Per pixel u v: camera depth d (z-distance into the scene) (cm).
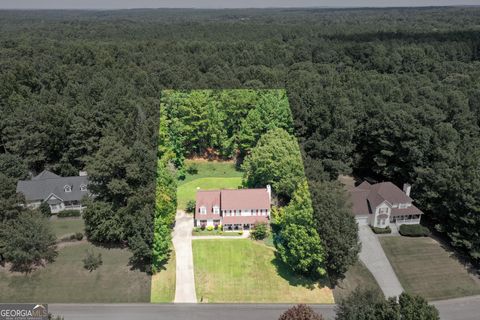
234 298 3036
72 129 5881
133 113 5897
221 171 3666
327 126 5191
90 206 4297
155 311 3150
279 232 3244
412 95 6906
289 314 2741
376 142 5694
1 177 4391
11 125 5862
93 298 3572
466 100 6694
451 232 4456
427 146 5188
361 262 4184
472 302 3750
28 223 4162
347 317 2823
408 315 2658
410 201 4834
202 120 3859
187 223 3331
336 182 4600
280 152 3488
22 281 3859
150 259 3497
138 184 4178
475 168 4597
